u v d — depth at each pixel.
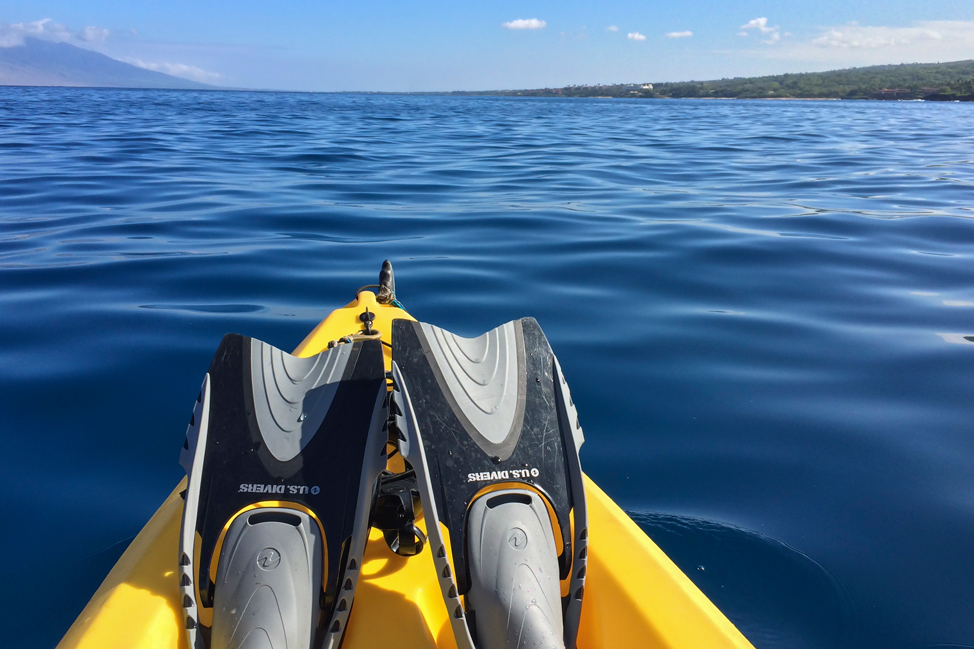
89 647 1.28
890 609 2.01
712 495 2.60
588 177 10.80
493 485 1.37
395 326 1.54
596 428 3.11
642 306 4.73
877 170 11.93
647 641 1.38
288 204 8.06
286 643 1.19
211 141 16.17
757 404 3.34
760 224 7.21
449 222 7.29
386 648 1.36
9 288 4.85
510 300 4.82
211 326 4.20
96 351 3.79
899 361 3.84
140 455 2.82
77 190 8.70
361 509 1.34
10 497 2.52
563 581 1.39
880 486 2.67
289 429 1.44
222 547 1.31
